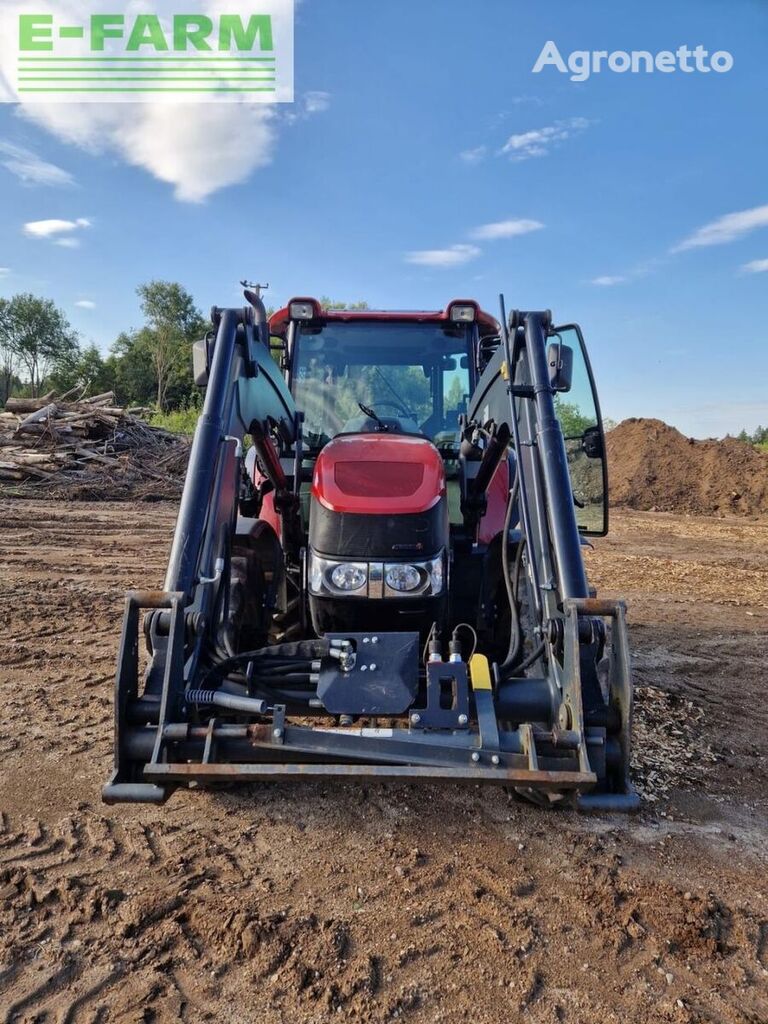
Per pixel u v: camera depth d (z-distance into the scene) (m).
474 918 2.54
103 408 20.16
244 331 3.57
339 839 3.04
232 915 2.49
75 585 7.90
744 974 2.31
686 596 8.69
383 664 2.97
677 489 20.20
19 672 5.00
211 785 3.34
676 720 4.52
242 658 3.08
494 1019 2.11
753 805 3.48
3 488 15.89
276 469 4.07
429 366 5.09
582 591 3.00
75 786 3.41
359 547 3.40
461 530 4.39
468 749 2.62
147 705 2.72
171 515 14.05
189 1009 2.12
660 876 2.84
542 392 3.40
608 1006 2.16
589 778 2.51
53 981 2.21
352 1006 2.14
